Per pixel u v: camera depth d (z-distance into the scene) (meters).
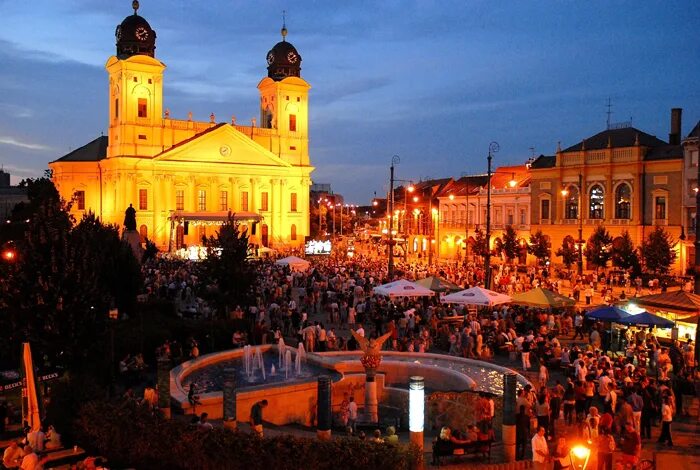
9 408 21.09
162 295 45.62
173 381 23.89
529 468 18.02
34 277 21.58
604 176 72.12
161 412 18.94
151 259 63.97
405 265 64.88
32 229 22.16
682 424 22.31
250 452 16.44
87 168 95.00
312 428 22.56
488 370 27.50
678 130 72.38
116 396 21.56
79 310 21.78
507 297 34.09
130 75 90.44
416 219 105.38
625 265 60.59
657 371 25.58
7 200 124.50
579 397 22.42
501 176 91.81
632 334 31.52
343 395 24.94
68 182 95.00
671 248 60.16
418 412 17.53
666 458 19.09
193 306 41.38
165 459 17.45
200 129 96.56
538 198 79.12
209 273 36.94
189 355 29.52
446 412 22.61
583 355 26.58
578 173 74.62
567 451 17.19
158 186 91.56
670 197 66.62
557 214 77.00
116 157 89.56
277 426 22.47
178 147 92.12
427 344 32.59
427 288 36.88
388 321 35.69
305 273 56.72
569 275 61.69
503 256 79.19
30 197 76.25
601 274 62.00
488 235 43.66
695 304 29.22
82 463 16.89
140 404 19.23
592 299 49.66
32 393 19.58
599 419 19.45
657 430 21.80
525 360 28.89
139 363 25.39
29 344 19.91
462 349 31.16
